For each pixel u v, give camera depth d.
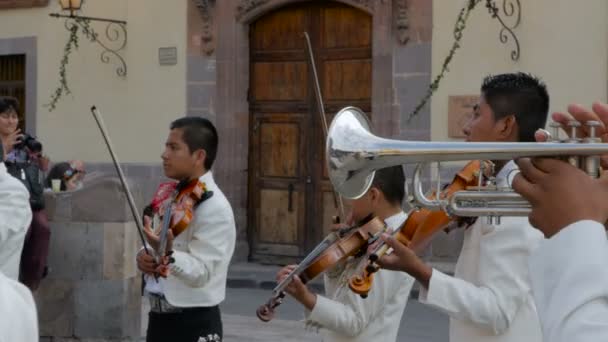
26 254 8.19
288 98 15.12
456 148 2.27
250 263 15.31
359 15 14.49
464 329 3.64
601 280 1.77
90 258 8.69
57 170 12.07
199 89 15.41
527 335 3.53
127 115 15.97
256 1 14.97
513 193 2.48
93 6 16.19
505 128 3.67
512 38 13.12
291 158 15.14
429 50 13.73
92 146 16.30
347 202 5.46
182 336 5.26
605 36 12.62
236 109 15.24
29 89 16.81
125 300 8.73
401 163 2.59
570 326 1.75
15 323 1.84
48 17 16.61
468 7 12.77
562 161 1.91
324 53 14.81
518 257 3.51
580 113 2.01
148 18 15.76
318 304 4.17
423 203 2.59
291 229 15.18
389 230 4.00
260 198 15.38
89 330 8.70
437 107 13.66
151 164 15.73
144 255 5.16
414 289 12.45
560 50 12.87
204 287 5.25
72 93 16.42
